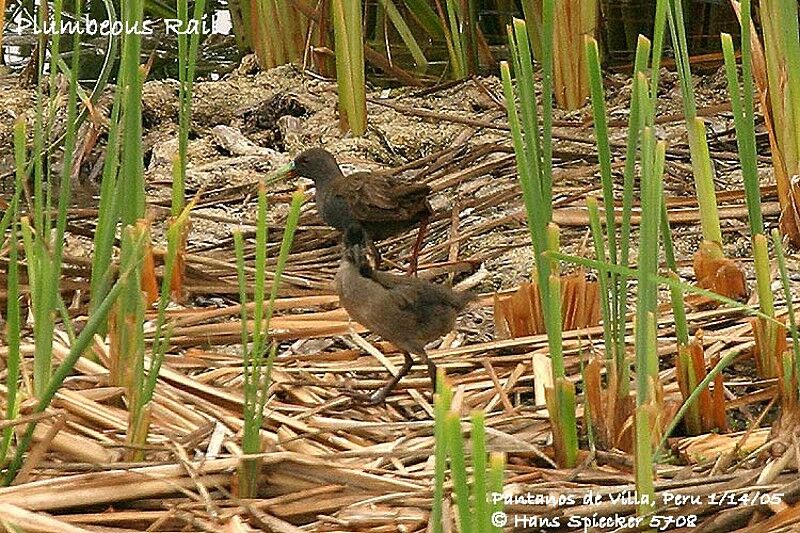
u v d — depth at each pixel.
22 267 11.86
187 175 16.62
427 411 10.02
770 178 15.40
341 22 17.34
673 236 13.74
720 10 20.98
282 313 12.16
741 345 10.64
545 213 8.70
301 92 19.09
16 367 8.27
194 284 12.36
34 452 8.38
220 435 8.98
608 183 8.72
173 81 19.61
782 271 8.54
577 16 18.02
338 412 10.11
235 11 22.31
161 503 8.30
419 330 10.03
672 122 17.55
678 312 9.55
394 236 14.32
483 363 10.64
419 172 16.62
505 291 12.26
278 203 15.80
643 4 21.41
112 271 9.95
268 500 8.32
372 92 19.70
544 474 8.71
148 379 8.65
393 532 8.08
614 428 9.17
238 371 10.44
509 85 8.36
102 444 8.84
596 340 10.94
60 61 9.77
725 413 9.77
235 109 19.00
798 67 12.38
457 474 5.98
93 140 16.61
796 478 8.34
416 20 21.80
